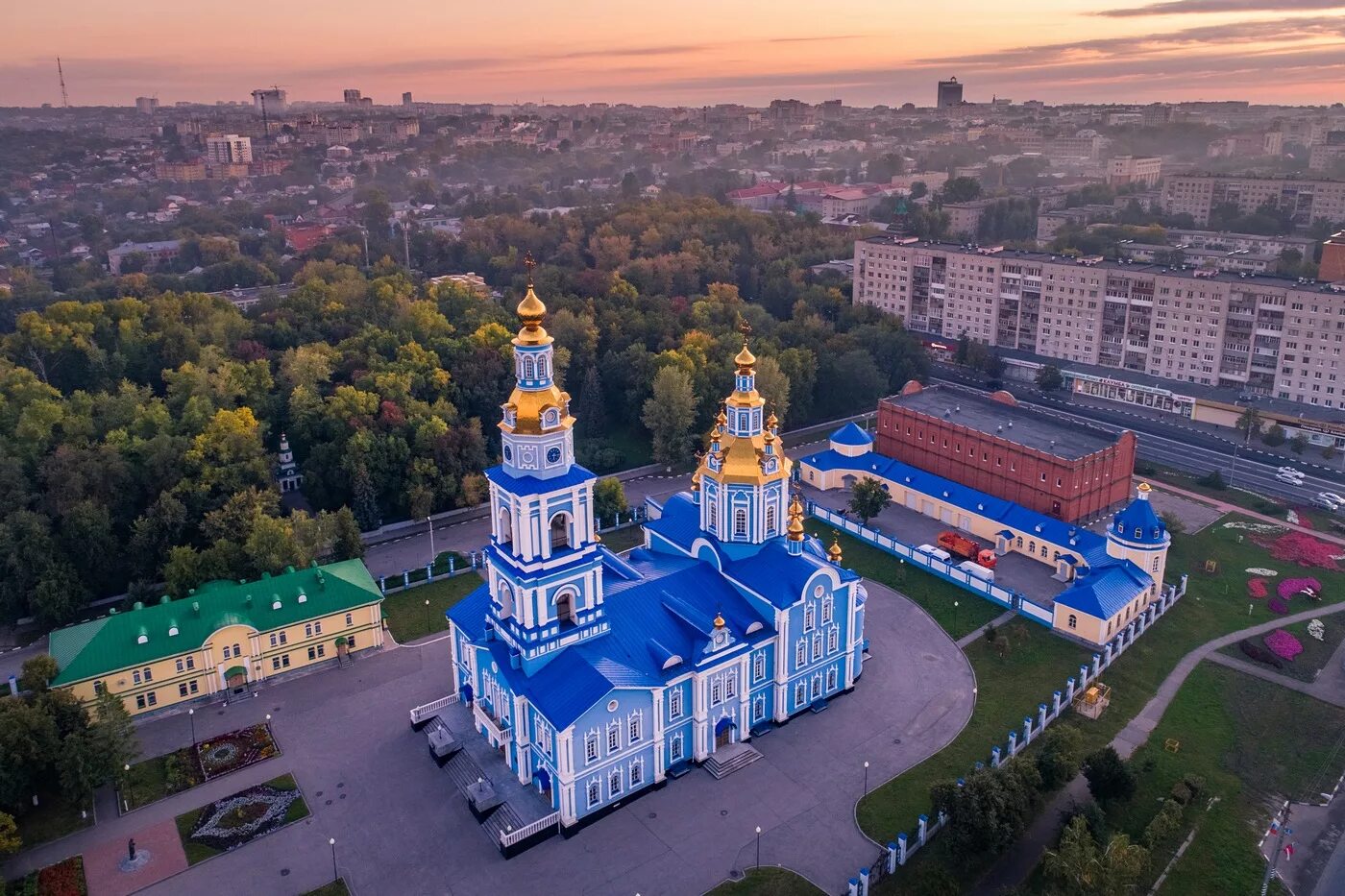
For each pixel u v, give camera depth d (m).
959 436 139.62
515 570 75.50
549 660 77.88
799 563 88.50
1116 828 75.31
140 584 109.25
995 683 94.94
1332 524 129.75
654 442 150.75
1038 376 195.25
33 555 106.25
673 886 70.25
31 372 137.50
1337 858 72.56
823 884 70.38
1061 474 125.50
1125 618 103.75
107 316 163.12
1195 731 87.12
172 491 117.50
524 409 72.75
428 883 70.81
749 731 86.81
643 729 78.62
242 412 130.12
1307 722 88.44
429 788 80.81
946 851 73.31
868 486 128.38
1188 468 152.38
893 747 85.62
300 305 185.25
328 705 92.25
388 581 114.06
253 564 105.44
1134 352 191.75
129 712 88.81
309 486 131.88
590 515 77.06
